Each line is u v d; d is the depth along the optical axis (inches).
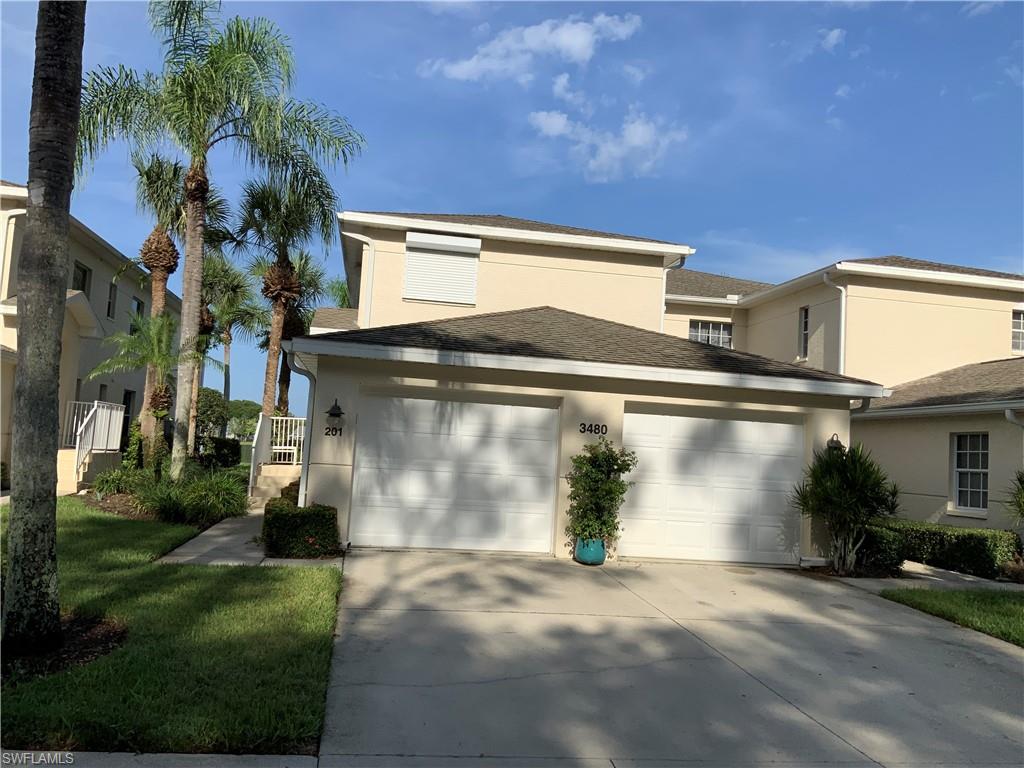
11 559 193.3
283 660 197.3
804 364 709.3
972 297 673.0
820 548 416.8
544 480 399.2
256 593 266.2
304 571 309.0
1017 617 298.5
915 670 232.7
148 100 499.5
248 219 661.9
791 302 736.3
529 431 399.5
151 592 258.5
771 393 416.8
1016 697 211.8
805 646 252.5
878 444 625.3
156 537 370.0
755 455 421.7
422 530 388.8
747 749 170.1
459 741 165.3
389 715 176.4
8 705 158.9
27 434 194.5
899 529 484.1
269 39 494.3
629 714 185.8
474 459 394.3
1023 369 560.7
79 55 205.5
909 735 182.2
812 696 205.2
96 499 499.2
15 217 601.9
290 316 912.3
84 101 487.8
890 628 284.2
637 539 409.1
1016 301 681.6
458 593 298.2
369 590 293.7
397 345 372.2
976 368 625.0
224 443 932.6
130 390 911.7
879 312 653.9
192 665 188.7
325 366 378.9
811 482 405.7
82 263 740.7
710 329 824.9
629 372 391.2
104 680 175.8
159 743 151.3
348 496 375.9
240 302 967.6
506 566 357.7
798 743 174.6
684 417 416.5
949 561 445.7
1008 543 430.0
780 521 420.8
